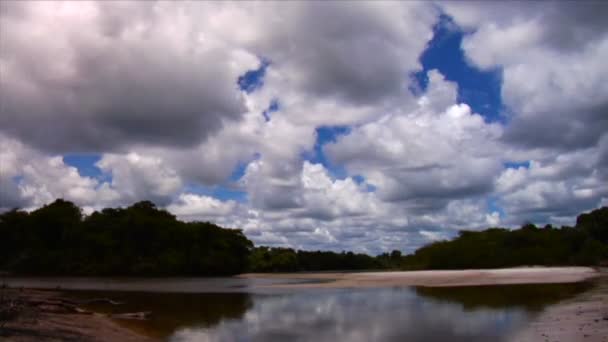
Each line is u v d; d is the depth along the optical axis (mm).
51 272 107250
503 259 96875
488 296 35344
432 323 22906
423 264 107500
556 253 95375
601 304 26297
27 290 46312
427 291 42656
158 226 120250
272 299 39969
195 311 31047
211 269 118812
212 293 49188
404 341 18531
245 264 132250
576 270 71500
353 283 60750
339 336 20359
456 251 101375
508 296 34500
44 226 113688
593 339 16484
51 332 18328
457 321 23219
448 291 41656
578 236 100250
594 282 46000
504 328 20375
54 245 114125
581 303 27469
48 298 34812
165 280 92062
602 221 106812
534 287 41812
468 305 29781
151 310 31906
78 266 107375
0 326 17656
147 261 112500
